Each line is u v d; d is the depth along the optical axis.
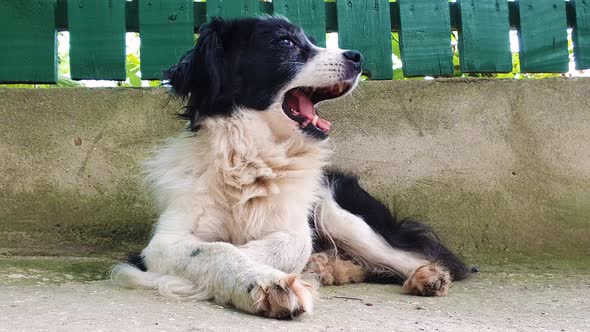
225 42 1.56
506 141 1.79
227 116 1.54
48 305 1.28
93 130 1.76
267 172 1.52
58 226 1.74
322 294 1.44
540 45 1.83
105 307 1.27
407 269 1.58
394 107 1.78
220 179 1.51
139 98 1.76
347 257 1.63
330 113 1.78
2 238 1.73
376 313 1.30
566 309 1.35
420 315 1.30
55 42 1.78
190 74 1.55
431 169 1.78
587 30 1.84
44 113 1.75
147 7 1.78
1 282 1.45
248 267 1.30
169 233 1.46
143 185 1.71
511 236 1.77
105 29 1.78
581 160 1.79
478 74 1.93
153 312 1.25
